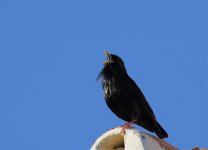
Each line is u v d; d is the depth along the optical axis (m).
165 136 13.45
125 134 9.80
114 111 14.03
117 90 13.64
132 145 9.48
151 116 13.55
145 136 9.66
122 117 14.04
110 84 13.86
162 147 10.04
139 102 13.60
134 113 13.55
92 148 10.12
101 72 14.30
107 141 10.17
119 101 13.66
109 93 13.82
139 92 13.80
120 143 10.29
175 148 10.73
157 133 13.53
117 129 10.02
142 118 13.62
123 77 13.95
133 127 10.23
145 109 13.59
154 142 9.84
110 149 10.34
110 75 14.01
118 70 14.14
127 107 13.62
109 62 14.45
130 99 13.57
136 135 9.59
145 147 9.38
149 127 13.70
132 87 13.77
